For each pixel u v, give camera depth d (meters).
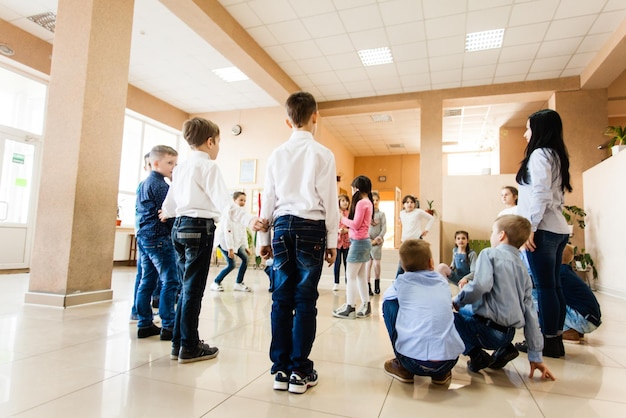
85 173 3.10
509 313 1.53
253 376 1.50
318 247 1.42
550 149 1.90
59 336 2.02
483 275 1.55
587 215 5.83
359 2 4.57
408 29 5.12
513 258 1.58
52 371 1.48
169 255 2.09
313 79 6.73
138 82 7.10
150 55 6.06
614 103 7.03
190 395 1.29
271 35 5.36
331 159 1.47
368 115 8.90
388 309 1.59
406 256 1.57
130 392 1.30
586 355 1.96
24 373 1.45
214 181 1.68
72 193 3.02
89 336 2.04
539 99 6.82
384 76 6.56
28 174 5.73
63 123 3.12
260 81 6.21
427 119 7.10
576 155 6.21
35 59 5.62
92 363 1.59
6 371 1.47
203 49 5.86
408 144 11.42
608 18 4.74
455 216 7.61
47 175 3.10
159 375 1.48
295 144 1.50
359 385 1.44
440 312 1.43
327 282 5.63
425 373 1.41
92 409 1.15
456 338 1.42
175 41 5.61
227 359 1.71
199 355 1.67
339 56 5.92
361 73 6.47
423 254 1.55
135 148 7.75
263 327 2.36
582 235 6.03
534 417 1.19
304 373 1.35
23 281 4.38
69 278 2.96
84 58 3.13
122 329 2.22
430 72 6.37
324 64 6.18
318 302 3.61
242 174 8.26
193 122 1.81
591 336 2.43
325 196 1.44
